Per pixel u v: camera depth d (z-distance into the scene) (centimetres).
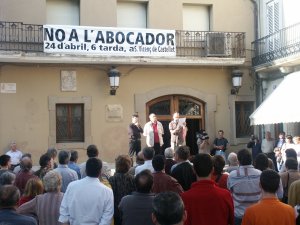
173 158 830
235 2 1703
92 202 505
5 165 791
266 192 429
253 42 1708
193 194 447
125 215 466
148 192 474
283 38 1559
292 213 422
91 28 1463
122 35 1494
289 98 1387
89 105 1529
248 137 1716
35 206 532
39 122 1480
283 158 1321
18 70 1467
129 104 1573
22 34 1446
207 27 1695
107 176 736
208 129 1655
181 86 1633
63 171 701
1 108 1445
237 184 588
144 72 1598
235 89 1670
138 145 1396
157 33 1530
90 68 1536
